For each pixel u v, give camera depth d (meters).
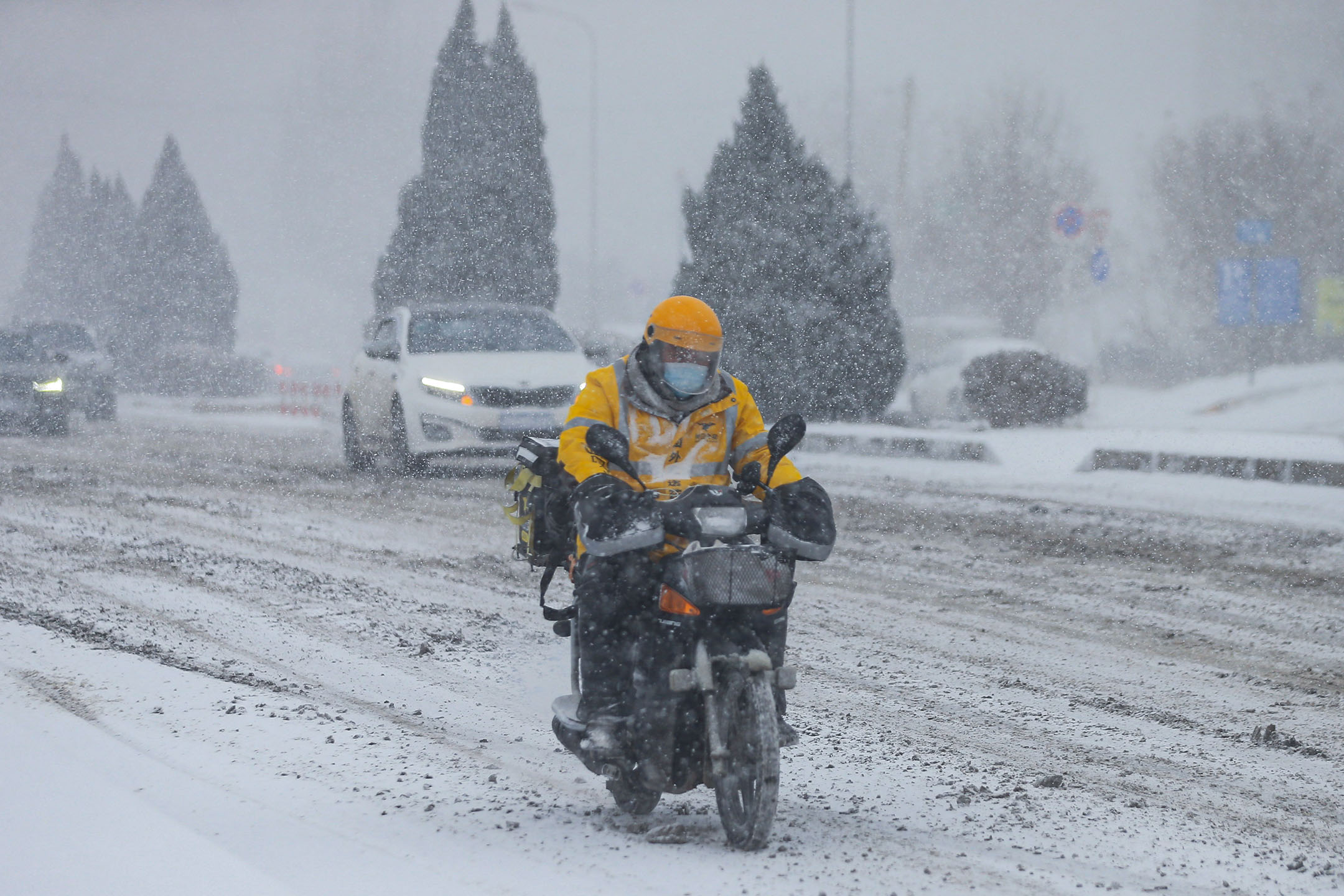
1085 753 19.81
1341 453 52.84
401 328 58.88
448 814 16.02
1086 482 54.47
